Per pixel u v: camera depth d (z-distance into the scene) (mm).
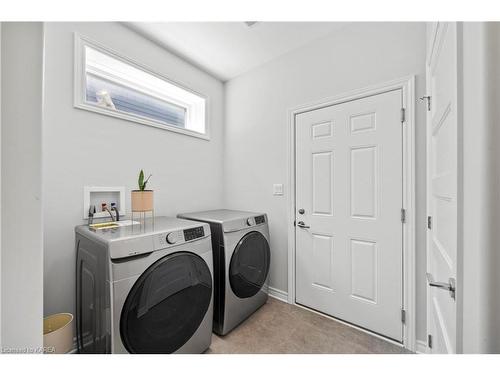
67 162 1409
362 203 1668
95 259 1102
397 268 1515
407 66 1488
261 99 2277
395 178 1526
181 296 1241
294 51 2037
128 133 1728
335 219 1799
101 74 1768
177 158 2104
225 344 1498
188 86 2197
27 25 308
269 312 1884
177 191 2098
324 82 1855
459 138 613
